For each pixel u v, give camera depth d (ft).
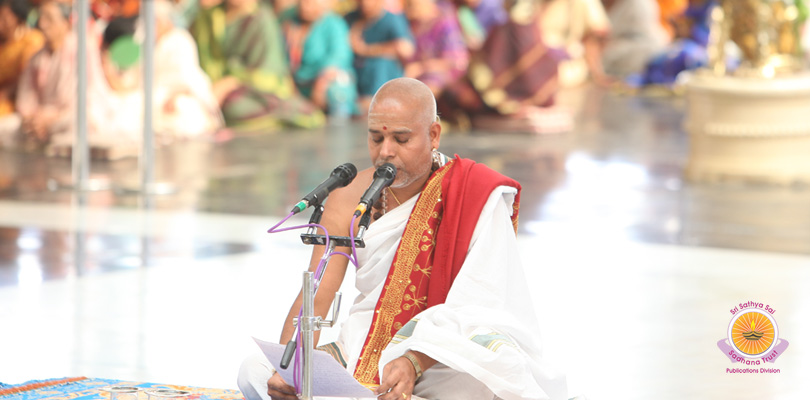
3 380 26.89
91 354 29.63
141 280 39.65
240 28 94.22
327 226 21.16
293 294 37.76
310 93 100.89
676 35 150.82
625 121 106.11
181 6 94.02
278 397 20.13
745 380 28.22
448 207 20.68
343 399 19.80
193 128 85.87
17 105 80.48
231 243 47.26
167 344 30.86
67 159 74.18
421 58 104.99
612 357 30.25
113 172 68.44
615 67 151.64
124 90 79.87
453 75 104.58
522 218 54.60
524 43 95.45
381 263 20.93
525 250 46.55
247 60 94.22
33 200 57.77
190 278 40.14
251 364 21.11
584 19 150.51
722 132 67.87
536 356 20.88
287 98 94.79
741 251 47.26
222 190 62.18
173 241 47.42
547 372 20.77
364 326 21.33
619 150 84.02
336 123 99.19
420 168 20.44
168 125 84.74
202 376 27.66
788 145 68.13
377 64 103.45
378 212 21.33
